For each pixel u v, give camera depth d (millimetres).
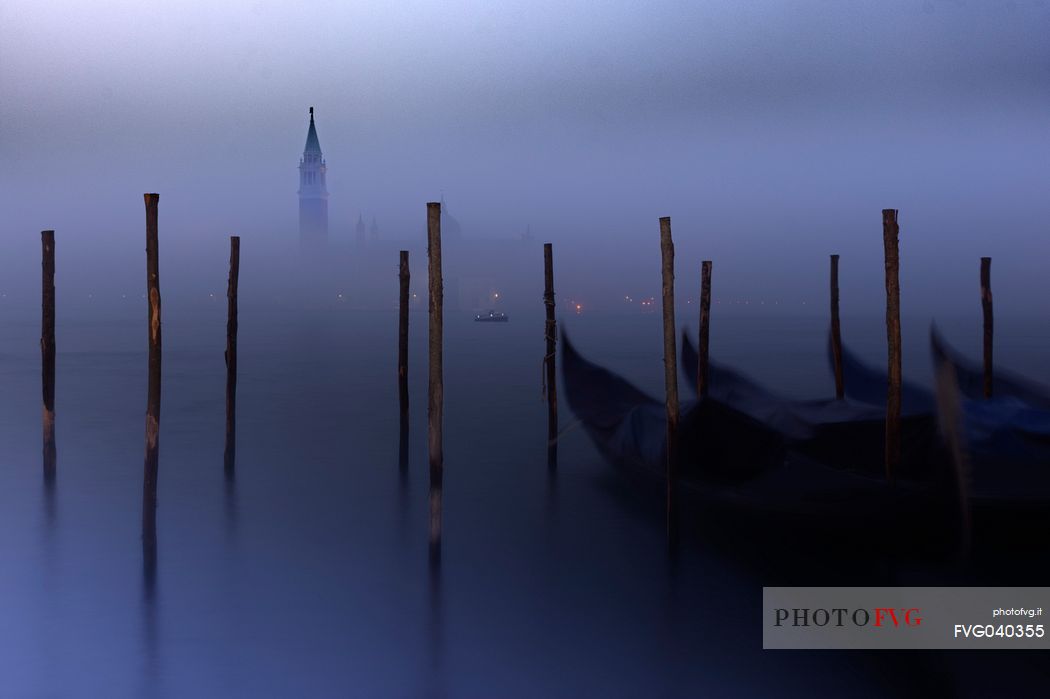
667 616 9398
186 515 13578
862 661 8242
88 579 10570
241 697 7648
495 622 9266
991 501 10492
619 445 14781
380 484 15898
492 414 25703
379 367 42469
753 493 11398
